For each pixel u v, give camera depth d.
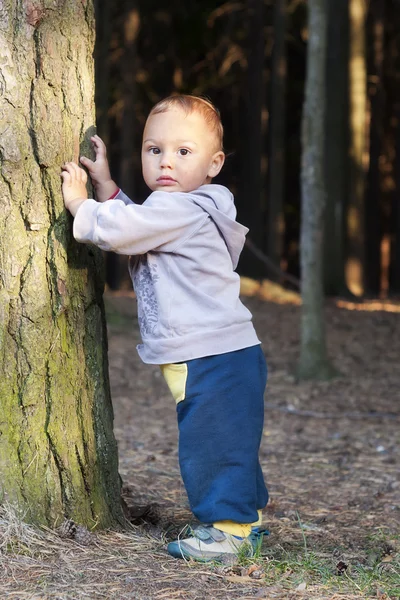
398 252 22.81
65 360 3.10
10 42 2.97
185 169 3.04
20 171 2.97
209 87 22.38
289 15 20.11
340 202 16.69
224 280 3.02
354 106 17.53
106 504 3.24
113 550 3.00
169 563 2.93
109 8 16.72
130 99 17.73
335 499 4.47
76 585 2.65
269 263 13.18
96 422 3.23
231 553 2.97
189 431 2.92
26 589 2.60
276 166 17.88
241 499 2.91
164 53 21.92
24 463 3.00
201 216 2.98
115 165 22.66
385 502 4.39
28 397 3.00
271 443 6.18
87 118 3.18
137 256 3.05
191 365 2.93
